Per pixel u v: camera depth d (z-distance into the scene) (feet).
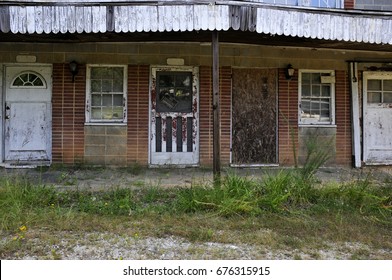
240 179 22.41
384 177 28.81
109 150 31.60
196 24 22.86
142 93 31.78
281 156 32.89
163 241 16.20
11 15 22.94
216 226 17.79
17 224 17.34
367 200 21.30
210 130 32.14
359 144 33.60
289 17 24.02
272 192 21.03
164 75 32.30
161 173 29.66
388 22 25.67
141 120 31.76
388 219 19.39
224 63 32.27
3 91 31.22
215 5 22.80
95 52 31.37
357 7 32.99
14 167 30.86
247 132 33.01
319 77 33.83
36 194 20.98
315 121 33.78
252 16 23.22
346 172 31.19
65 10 23.11
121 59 31.55
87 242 15.80
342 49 33.27
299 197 21.25
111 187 23.63
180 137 32.27
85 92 31.40
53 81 31.19
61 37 28.50
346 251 15.51
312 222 18.44
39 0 24.39
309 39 28.14
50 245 15.43
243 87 33.04
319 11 24.58
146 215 19.08
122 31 23.11
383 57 34.09
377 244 16.29
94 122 31.48
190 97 32.42
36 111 31.53
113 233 16.88
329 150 31.17
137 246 15.56
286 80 33.04
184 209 19.84
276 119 33.14
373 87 34.53
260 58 32.65
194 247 15.49
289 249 15.61
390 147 34.35
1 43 30.73
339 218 18.99
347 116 33.78
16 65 31.19
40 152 31.60
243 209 19.52
